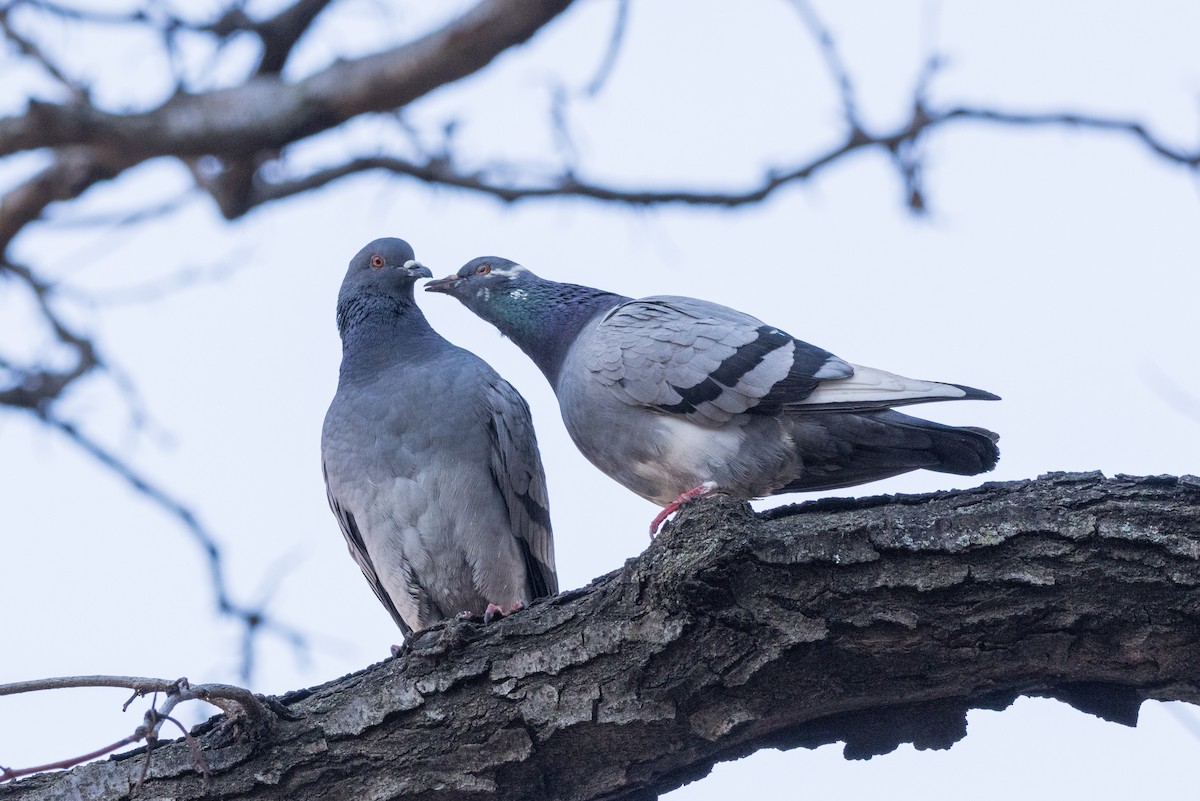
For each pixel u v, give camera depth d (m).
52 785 8.14
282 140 10.97
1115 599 7.07
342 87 10.88
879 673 7.46
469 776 7.82
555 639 7.80
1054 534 7.11
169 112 10.73
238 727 7.94
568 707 7.70
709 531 7.40
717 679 7.51
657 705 7.61
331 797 7.89
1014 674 7.42
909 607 7.25
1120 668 7.28
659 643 7.53
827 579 7.32
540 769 7.88
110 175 12.23
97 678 7.29
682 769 7.95
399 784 7.84
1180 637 7.05
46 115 10.31
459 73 10.83
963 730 7.81
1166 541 6.97
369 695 7.99
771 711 7.62
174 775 7.99
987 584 7.14
